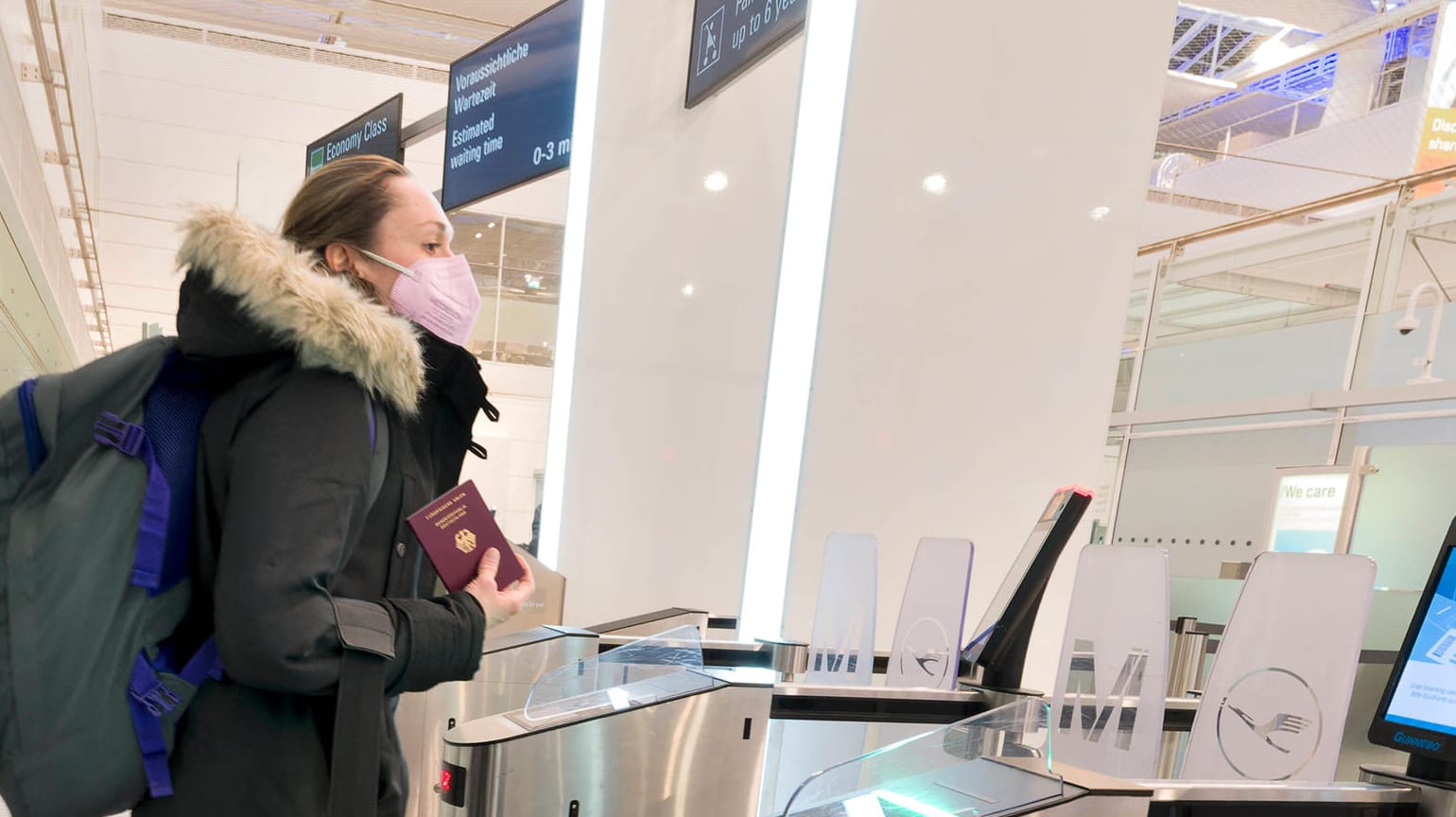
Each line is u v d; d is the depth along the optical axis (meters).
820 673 2.65
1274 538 6.37
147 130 11.70
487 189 5.05
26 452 1.01
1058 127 2.91
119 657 0.99
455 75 5.29
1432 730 1.43
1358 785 1.40
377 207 1.23
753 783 1.95
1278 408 7.46
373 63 11.87
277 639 0.96
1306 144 9.72
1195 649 4.59
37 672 0.97
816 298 2.79
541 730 1.81
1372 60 9.77
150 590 1.01
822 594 2.71
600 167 4.63
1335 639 1.75
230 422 1.04
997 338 2.87
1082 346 2.93
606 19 4.62
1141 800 1.23
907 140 2.80
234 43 11.52
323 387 1.05
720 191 4.22
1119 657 2.00
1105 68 2.94
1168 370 8.90
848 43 2.77
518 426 13.25
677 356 4.30
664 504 4.27
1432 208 7.21
